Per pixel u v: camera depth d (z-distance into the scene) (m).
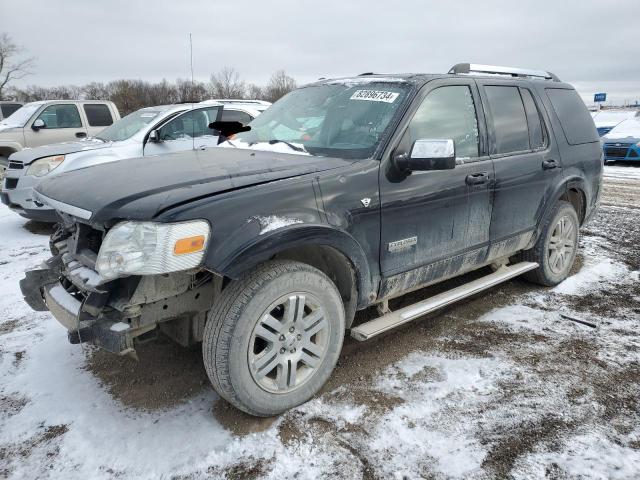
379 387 2.87
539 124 4.16
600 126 17.09
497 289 4.43
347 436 2.45
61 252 2.90
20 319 3.82
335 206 2.66
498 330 3.60
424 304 3.31
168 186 2.42
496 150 3.69
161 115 7.11
